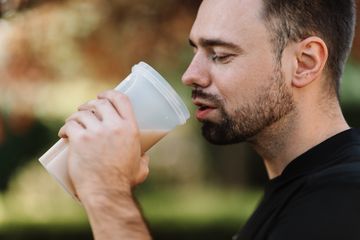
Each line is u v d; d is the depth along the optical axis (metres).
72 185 1.79
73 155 1.73
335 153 1.86
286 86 1.87
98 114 1.75
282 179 1.89
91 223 1.71
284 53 1.86
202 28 1.86
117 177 1.72
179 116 1.83
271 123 1.87
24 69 6.11
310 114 1.89
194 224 10.66
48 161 1.80
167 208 13.41
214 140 1.88
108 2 5.79
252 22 1.84
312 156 1.86
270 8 1.84
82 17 5.85
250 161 16.19
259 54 1.84
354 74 11.67
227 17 1.85
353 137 1.89
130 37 5.85
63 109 10.71
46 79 6.23
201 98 1.87
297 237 1.64
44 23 5.74
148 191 16.12
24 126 6.42
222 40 1.84
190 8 5.71
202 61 1.87
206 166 16.92
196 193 16.31
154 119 1.81
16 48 5.89
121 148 1.72
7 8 4.13
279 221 1.71
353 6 1.97
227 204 13.71
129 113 1.75
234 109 1.85
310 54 1.88
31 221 11.17
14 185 13.69
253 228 1.93
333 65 1.91
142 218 1.73
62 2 5.72
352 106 13.14
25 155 14.03
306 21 1.87
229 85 1.84
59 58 6.10
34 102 6.28
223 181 16.05
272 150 1.91
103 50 5.96
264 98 1.85
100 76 6.11
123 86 1.83
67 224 10.65
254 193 15.57
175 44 5.86
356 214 1.63
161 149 16.92
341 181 1.68
